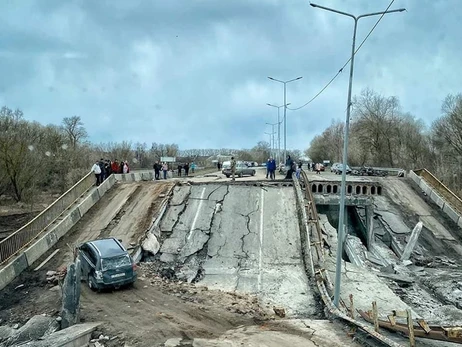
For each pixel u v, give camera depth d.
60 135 67.12
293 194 29.88
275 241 24.84
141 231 25.52
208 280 21.19
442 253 27.31
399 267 25.02
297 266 22.48
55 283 19.83
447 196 32.47
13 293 18.98
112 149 86.56
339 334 14.06
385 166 74.50
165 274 21.66
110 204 30.05
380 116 74.19
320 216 31.61
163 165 40.19
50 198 50.84
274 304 18.42
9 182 46.38
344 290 20.19
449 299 20.05
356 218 35.22
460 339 10.89
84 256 19.44
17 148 46.28
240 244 24.61
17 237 22.20
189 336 13.64
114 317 15.36
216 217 27.31
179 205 28.88
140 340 13.28
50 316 15.72
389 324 13.56
